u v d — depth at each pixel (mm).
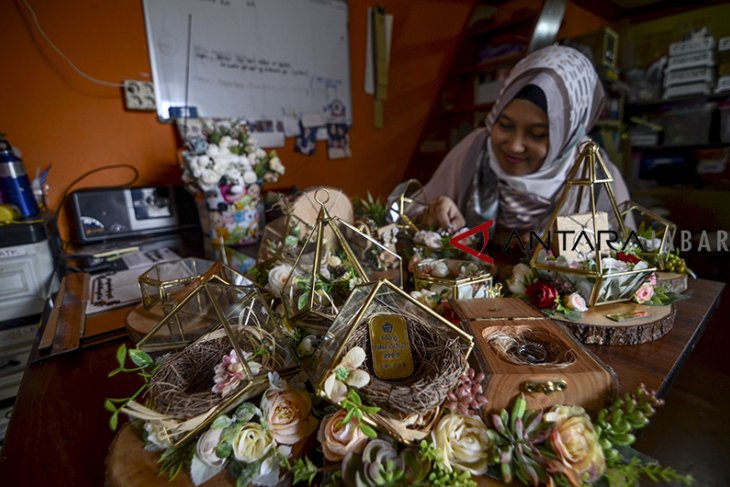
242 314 492
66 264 1104
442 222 984
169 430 369
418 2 2270
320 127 2051
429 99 2455
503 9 2029
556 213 682
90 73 1423
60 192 1431
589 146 640
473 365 448
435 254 838
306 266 614
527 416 396
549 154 1122
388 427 369
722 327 772
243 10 1723
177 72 1598
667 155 1971
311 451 395
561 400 408
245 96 1791
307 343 482
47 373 580
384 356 445
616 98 1928
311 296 527
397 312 470
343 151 2158
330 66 2033
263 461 359
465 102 2299
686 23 1831
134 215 1440
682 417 491
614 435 379
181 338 533
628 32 1979
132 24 1479
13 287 1025
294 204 804
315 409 415
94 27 1408
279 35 1843
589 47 1810
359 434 365
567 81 1035
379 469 339
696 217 1866
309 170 2064
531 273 701
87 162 1467
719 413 498
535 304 646
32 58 1319
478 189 1281
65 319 737
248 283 658
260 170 1240
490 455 373
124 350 415
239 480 350
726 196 1785
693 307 731
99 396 523
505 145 1171
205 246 1295
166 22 1544
